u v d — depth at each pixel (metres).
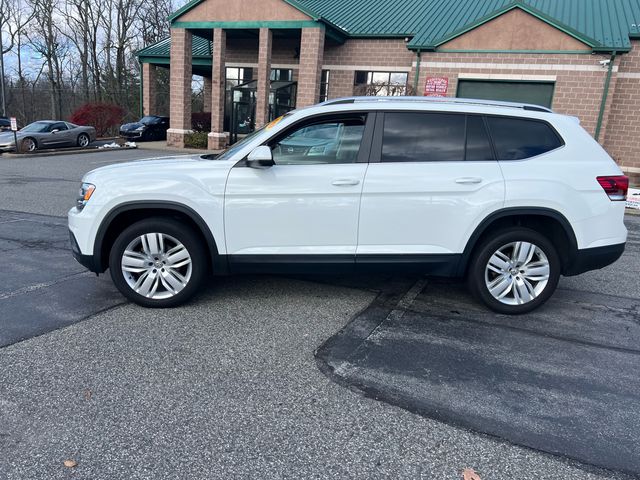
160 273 4.58
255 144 4.48
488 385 3.43
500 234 4.56
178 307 4.67
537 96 16.94
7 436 2.77
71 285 5.17
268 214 4.44
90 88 47.41
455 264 4.58
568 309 4.93
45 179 13.27
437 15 20.69
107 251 4.70
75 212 4.58
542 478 2.55
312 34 19.05
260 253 4.50
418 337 4.16
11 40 44.62
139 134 26.56
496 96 17.33
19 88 46.34
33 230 7.58
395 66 20.09
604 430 2.96
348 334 4.19
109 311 4.53
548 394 3.34
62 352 3.72
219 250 4.50
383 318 4.55
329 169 4.42
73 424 2.89
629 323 4.61
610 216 4.57
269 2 19.38
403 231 4.48
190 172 4.45
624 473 2.60
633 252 7.58
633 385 3.48
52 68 45.41
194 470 2.55
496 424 2.99
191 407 3.08
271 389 3.31
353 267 4.57
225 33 21.03
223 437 2.81
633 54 16.47
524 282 4.65
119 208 4.42
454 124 4.55
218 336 4.08
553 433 2.92
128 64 46.06
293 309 4.71
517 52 16.70
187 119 23.02
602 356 3.91
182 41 21.53
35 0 43.09
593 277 6.11
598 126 16.38
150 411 3.03
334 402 3.18
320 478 2.51
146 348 3.82
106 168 4.72
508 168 4.48
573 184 4.49
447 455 2.71
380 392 3.31
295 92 22.81
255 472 2.54
